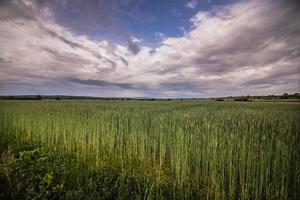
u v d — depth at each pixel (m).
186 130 6.50
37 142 7.50
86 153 5.87
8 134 8.55
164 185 3.99
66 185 3.61
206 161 4.59
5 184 3.35
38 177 3.38
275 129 8.08
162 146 5.40
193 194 3.79
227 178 4.17
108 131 7.04
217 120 9.38
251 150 4.52
